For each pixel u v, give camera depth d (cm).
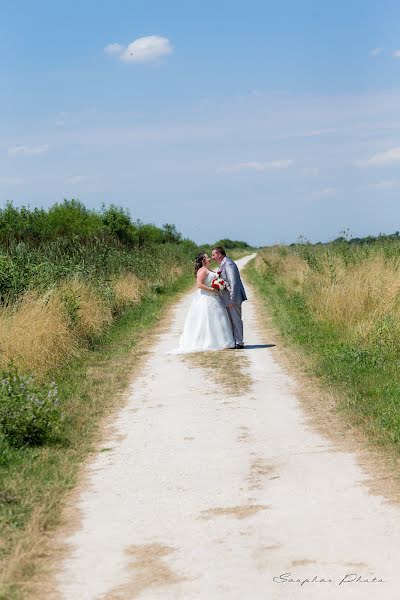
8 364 1173
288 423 969
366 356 1320
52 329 1462
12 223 2930
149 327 1972
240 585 522
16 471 788
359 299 1702
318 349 1480
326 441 874
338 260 2280
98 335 1725
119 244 3275
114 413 1080
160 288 2897
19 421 895
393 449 809
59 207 4009
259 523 634
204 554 577
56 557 586
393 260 1945
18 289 1644
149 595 515
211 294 1593
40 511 670
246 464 805
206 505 686
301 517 641
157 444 906
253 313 2223
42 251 2405
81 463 843
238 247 10769
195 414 1048
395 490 693
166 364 1445
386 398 1045
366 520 625
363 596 498
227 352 1543
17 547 589
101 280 2159
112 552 591
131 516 669
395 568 533
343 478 738
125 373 1369
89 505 703
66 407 1080
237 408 1068
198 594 513
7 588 528
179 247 5234
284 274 3341
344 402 1038
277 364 1390
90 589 529
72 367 1414
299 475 756
